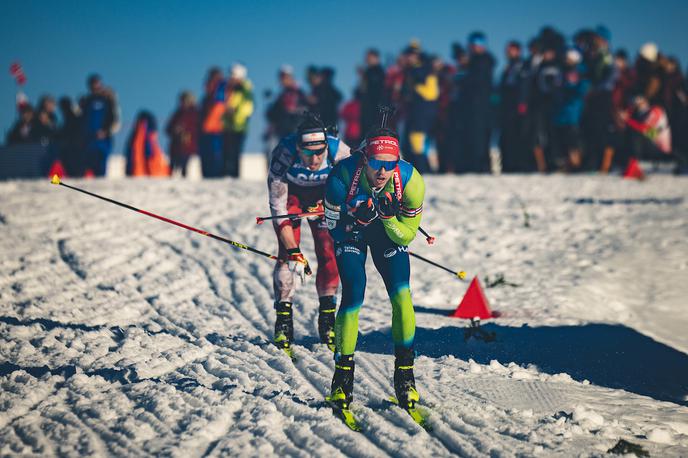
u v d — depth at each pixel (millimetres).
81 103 64250
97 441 14430
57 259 31109
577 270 29453
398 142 15672
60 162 65438
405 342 15977
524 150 56219
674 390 18375
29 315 23328
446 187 48250
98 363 18938
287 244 19297
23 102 69375
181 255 32156
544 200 42656
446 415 15617
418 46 55344
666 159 58750
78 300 25266
